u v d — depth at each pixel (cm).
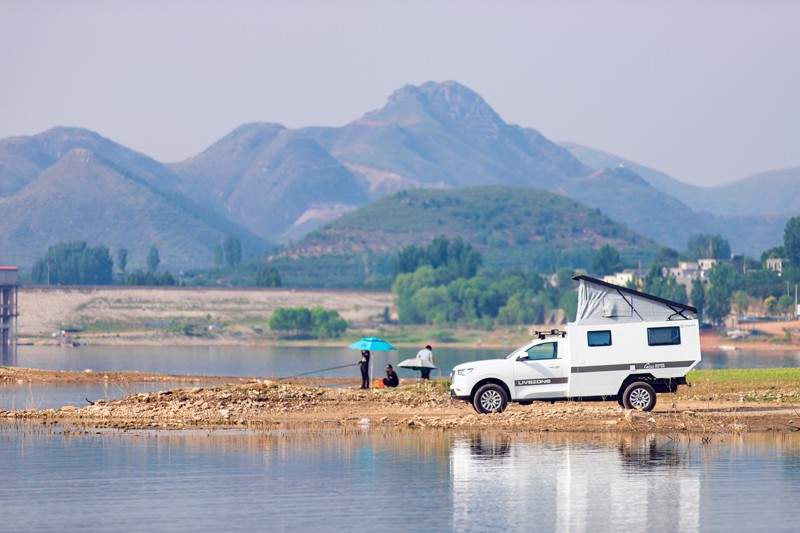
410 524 8119
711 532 7881
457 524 8112
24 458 11031
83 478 9944
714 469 10288
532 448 11562
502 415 13575
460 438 12338
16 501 8969
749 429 12875
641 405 13612
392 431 12975
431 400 15925
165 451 11475
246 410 14950
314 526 8062
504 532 7875
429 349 19225
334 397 16075
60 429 13275
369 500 8969
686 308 13650
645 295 13650
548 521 8212
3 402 17550
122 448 11694
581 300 13638
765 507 8675
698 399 15925
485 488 9450
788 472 10162
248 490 9381
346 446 11775
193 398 15750
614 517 8344
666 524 8125
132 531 7925
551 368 13650
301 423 13738
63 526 8081
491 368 13725
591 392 13612
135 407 15162
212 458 10994
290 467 10462
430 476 9975
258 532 7894
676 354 13575
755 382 18225
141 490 9400
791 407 14812
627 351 13600
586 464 10569
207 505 8794
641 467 10431
